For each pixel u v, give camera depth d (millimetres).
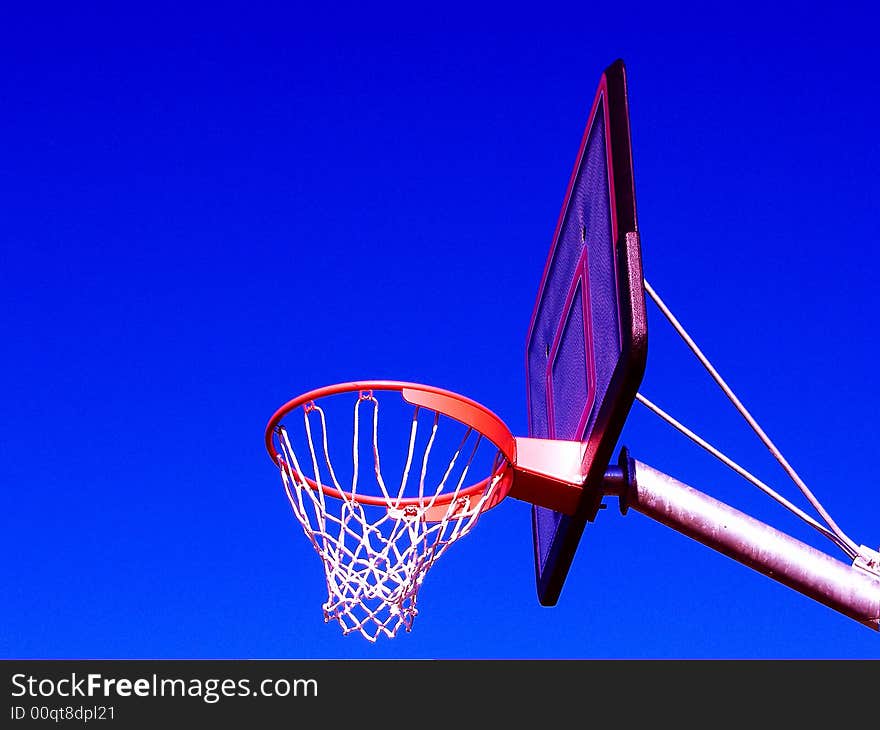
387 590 5086
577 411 5168
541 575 5785
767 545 5121
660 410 5285
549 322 5957
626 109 4770
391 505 5191
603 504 5203
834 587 5113
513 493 5066
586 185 5297
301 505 5281
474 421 4938
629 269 4441
